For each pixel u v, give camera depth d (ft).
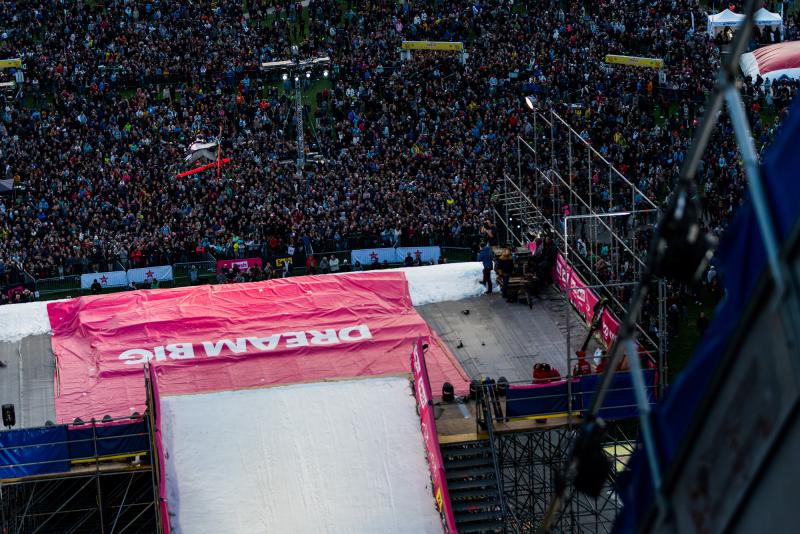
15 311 187.93
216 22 323.78
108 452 138.51
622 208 239.71
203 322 180.24
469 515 140.15
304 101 300.61
